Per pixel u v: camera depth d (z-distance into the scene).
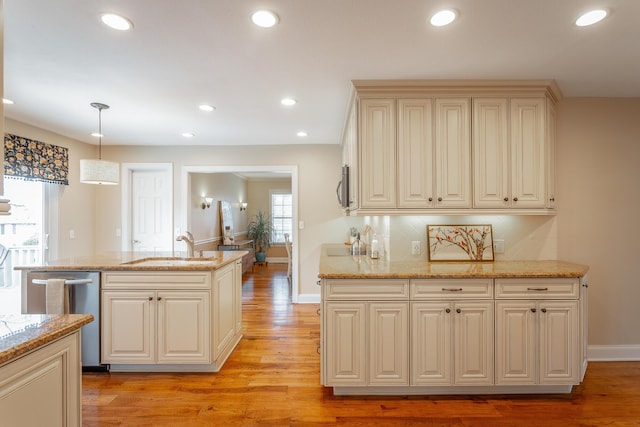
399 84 2.58
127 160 4.93
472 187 2.60
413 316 2.30
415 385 2.31
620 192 2.93
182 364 2.75
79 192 4.61
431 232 2.89
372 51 2.15
